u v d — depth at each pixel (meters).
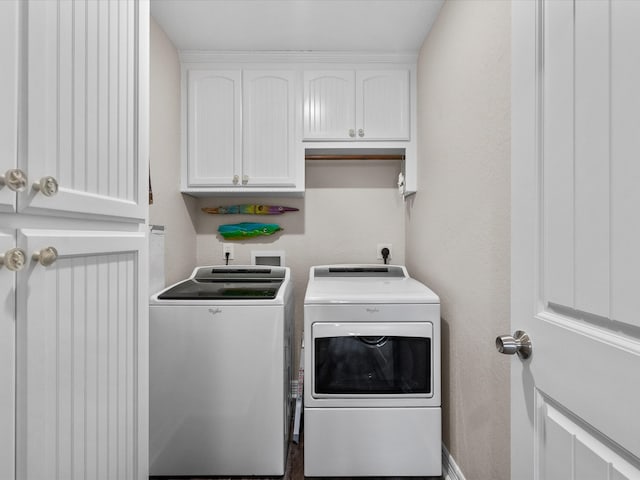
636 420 0.51
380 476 1.67
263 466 1.68
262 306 1.67
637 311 0.51
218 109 2.24
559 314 0.69
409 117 2.28
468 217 1.47
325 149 2.32
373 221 2.62
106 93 0.80
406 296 1.69
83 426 0.72
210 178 2.24
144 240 0.97
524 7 0.80
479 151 1.36
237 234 2.56
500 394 1.21
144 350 0.97
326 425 1.67
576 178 0.64
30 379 0.57
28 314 0.57
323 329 1.66
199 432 1.67
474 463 1.42
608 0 0.56
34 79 0.58
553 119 0.70
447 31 1.72
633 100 0.52
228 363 1.67
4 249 0.54
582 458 0.62
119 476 0.86
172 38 2.08
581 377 0.62
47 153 0.61
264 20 1.93
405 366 1.67
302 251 2.62
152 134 1.84
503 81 1.18
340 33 2.06
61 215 0.65
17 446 0.56
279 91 2.25
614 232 0.55
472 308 1.43
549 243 0.72
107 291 0.81
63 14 0.66
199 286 1.95
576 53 0.64
